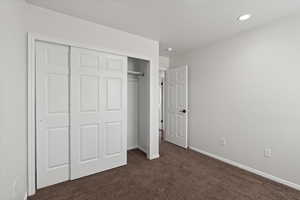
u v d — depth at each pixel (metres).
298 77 1.84
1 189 1.06
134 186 1.92
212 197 1.72
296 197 1.71
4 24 1.13
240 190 1.85
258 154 2.24
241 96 2.45
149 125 2.78
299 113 1.84
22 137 1.54
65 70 1.97
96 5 1.72
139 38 2.57
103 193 1.77
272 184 1.97
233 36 2.54
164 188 1.89
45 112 1.85
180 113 3.52
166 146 3.55
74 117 2.03
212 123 2.92
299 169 1.84
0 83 1.06
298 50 1.83
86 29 2.06
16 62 1.39
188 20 2.04
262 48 2.17
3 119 1.10
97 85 2.22
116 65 2.39
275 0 1.59
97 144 2.24
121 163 2.49
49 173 1.88
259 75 2.21
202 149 3.12
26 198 1.64
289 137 1.92
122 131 2.49
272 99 2.08
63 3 1.68
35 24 1.73
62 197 1.69
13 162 1.29
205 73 3.05
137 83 3.36
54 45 1.90
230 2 1.64
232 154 2.58
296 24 1.84
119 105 2.45
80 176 2.10
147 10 1.81
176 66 3.79
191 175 2.21
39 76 1.80
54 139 1.91
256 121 2.26
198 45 3.01
